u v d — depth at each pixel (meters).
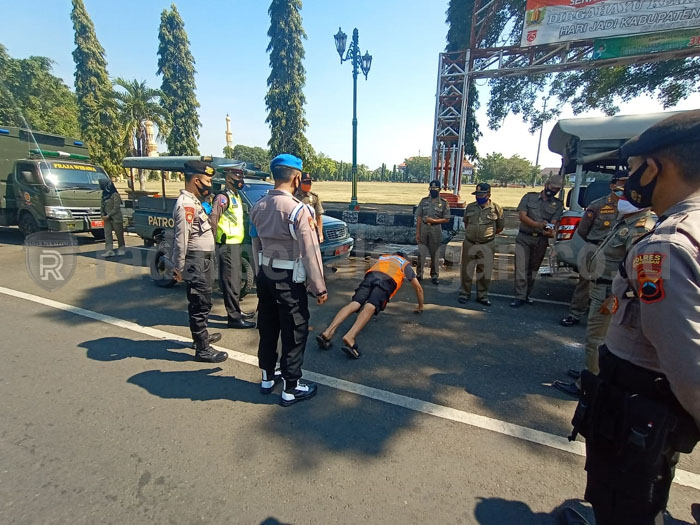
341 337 4.01
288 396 2.71
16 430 2.39
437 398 2.87
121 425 2.47
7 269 6.66
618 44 10.04
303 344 2.71
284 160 2.58
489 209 4.89
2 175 9.42
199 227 3.23
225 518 1.78
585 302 4.35
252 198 5.13
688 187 1.14
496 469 2.14
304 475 2.07
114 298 5.15
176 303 4.97
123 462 2.14
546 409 2.74
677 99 14.05
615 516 1.34
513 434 2.46
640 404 1.21
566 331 4.24
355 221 10.91
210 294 3.34
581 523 1.72
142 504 1.85
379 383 3.08
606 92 14.91
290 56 25.34
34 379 3.03
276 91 25.53
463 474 2.10
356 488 1.98
